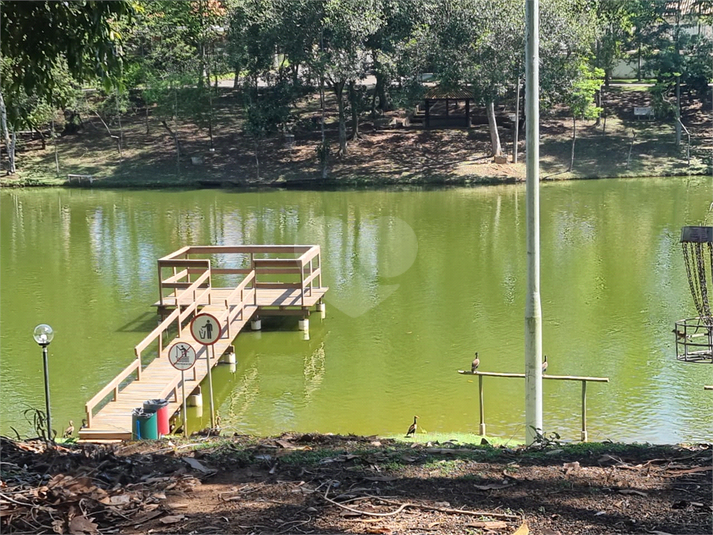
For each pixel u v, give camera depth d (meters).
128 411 13.09
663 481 4.26
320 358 17.09
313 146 48.38
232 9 42.94
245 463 4.68
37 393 14.91
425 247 27.25
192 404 14.50
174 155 48.34
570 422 12.63
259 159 47.22
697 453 4.88
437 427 12.77
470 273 23.62
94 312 20.53
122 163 47.84
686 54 45.50
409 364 16.19
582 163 44.69
